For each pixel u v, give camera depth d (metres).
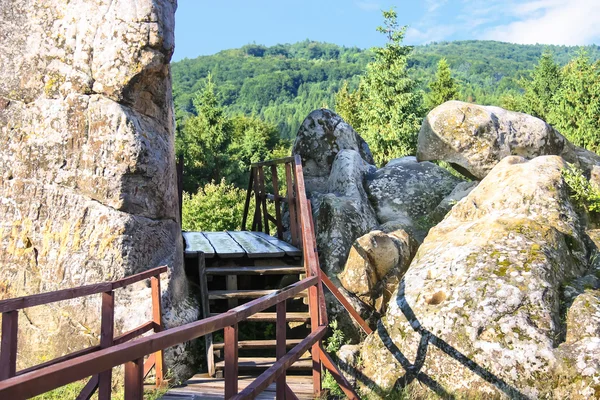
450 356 5.53
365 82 34.91
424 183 9.69
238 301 7.52
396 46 34.03
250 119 60.12
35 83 6.21
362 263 7.52
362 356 6.14
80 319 6.03
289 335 7.34
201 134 41.41
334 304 7.33
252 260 7.83
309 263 5.83
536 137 9.02
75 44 6.11
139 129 6.18
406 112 33.72
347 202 8.63
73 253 6.09
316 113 11.58
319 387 5.27
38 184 6.20
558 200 6.80
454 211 7.39
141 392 3.23
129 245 6.10
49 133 6.17
